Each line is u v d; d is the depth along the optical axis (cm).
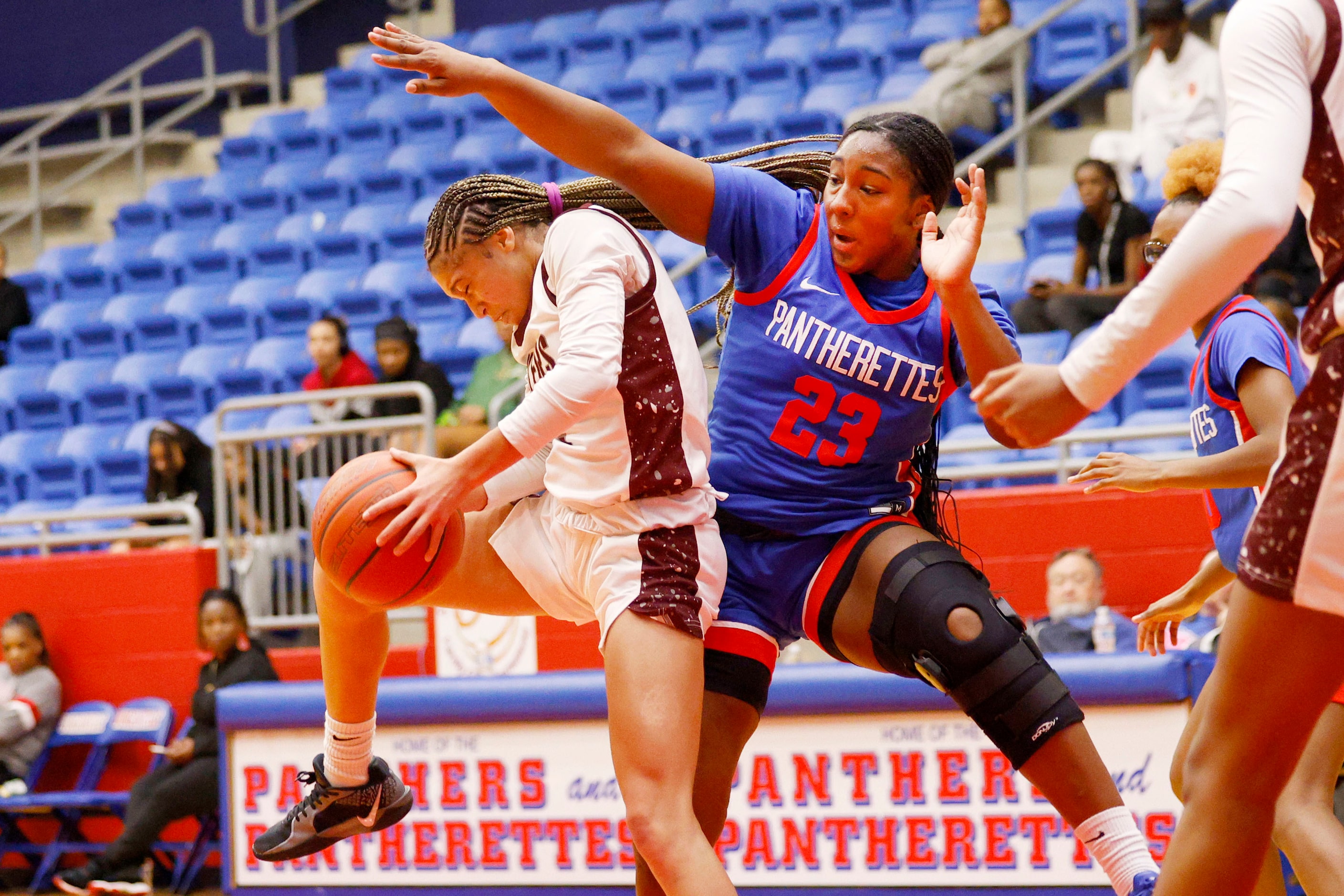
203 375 1407
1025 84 1182
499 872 628
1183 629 725
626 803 326
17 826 949
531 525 369
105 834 947
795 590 368
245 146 1750
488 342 1294
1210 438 402
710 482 372
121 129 1989
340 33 1955
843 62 1462
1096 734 551
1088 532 760
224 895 665
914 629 350
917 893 572
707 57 1569
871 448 363
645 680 328
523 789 626
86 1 2023
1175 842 270
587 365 321
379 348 1045
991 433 306
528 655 802
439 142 1644
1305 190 259
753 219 362
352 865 648
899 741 577
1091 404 255
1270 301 745
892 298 359
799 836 589
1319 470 252
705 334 1216
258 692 660
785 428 364
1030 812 559
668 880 319
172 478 1048
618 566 339
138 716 907
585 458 341
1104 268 1006
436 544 337
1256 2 252
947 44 1323
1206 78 1108
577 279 330
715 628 366
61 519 975
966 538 777
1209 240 242
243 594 920
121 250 1675
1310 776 376
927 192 348
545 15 1867
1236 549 412
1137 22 1236
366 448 900
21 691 920
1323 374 254
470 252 349
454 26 1917
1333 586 252
